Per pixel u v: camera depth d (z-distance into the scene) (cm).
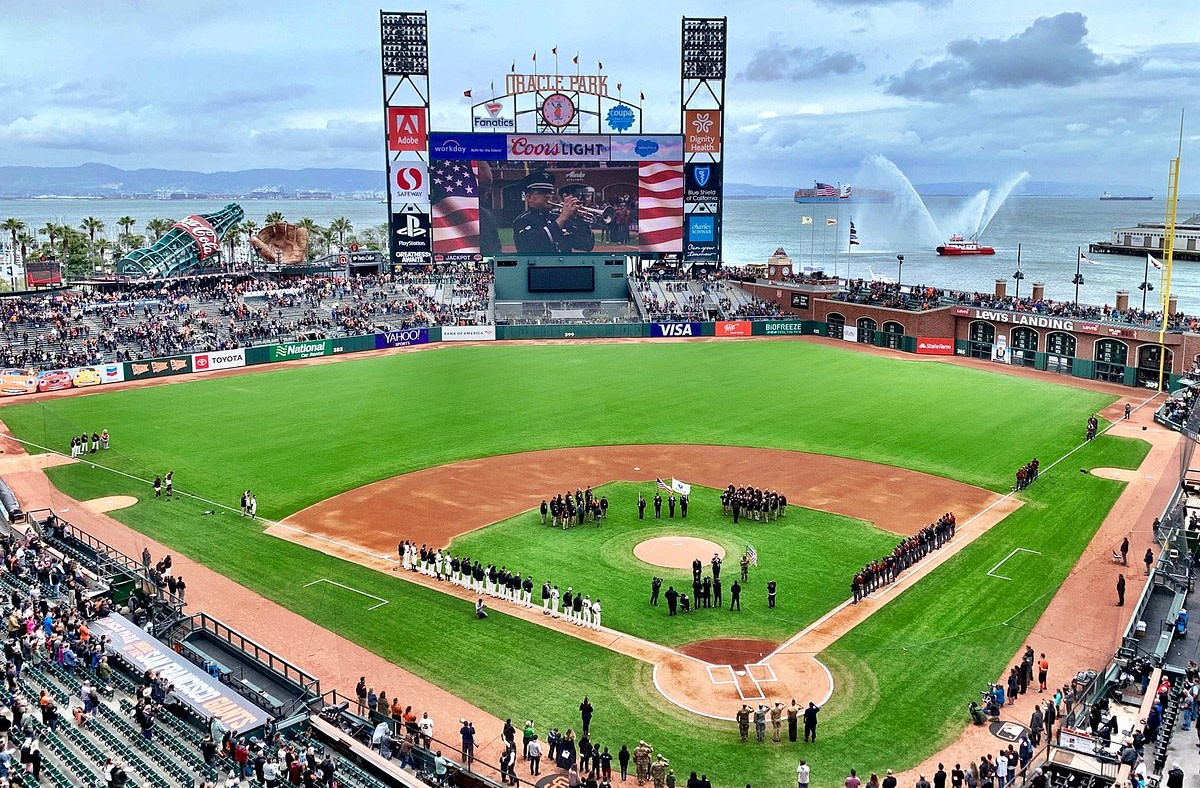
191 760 3020
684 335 12925
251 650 3988
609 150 12794
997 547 5134
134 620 4044
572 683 3750
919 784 2908
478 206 12762
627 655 3962
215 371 10469
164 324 11388
